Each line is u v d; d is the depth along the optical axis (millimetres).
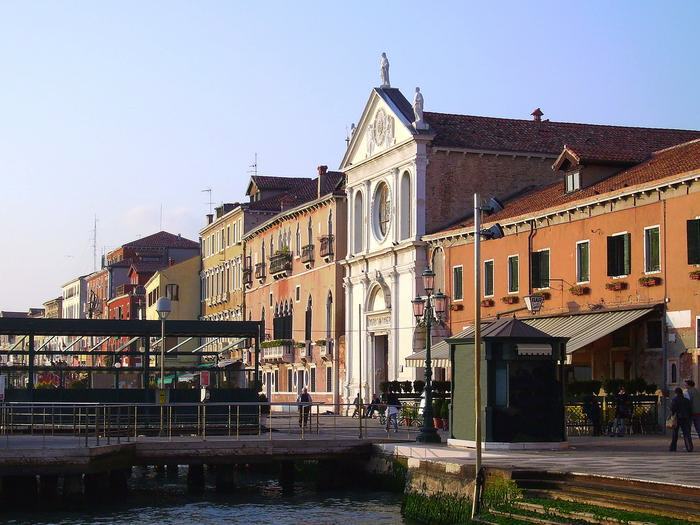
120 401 42969
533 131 55781
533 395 29859
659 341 37125
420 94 53469
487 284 47344
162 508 31781
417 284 52594
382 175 56844
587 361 40656
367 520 27625
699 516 18016
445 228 52812
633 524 18188
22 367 43031
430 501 26469
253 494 35000
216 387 44250
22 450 30578
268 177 86312
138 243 127875
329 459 34750
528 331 29922
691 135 55406
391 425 43688
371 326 58000
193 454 34156
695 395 34125
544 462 25156
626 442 32375
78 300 144000
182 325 44469
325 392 64438
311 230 68312
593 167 44844
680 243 36250
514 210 47156
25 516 30328
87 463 30812
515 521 20594
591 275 40625
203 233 97625
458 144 53156
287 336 72000
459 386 31281
